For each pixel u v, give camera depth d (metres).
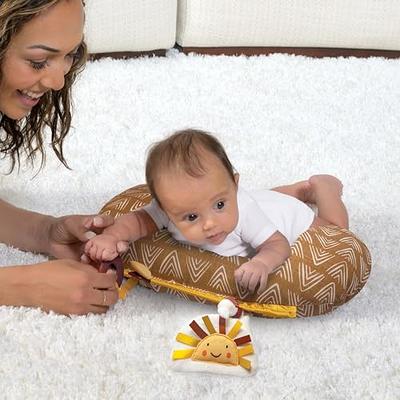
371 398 1.61
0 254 2.00
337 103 2.92
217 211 1.72
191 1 3.09
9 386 1.58
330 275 1.75
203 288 1.79
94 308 1.78
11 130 2.03
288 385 1.63
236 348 1.64
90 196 2.28
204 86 2.96
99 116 2.69
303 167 2.49
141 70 3.02
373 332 1.80
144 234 1.84
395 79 3.14
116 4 2.96
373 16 3.24
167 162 1.71
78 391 1.58
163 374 1.64
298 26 3.21
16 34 1.58
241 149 2.56
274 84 3.02
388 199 2.35
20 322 1.74
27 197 2.25
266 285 1.74
